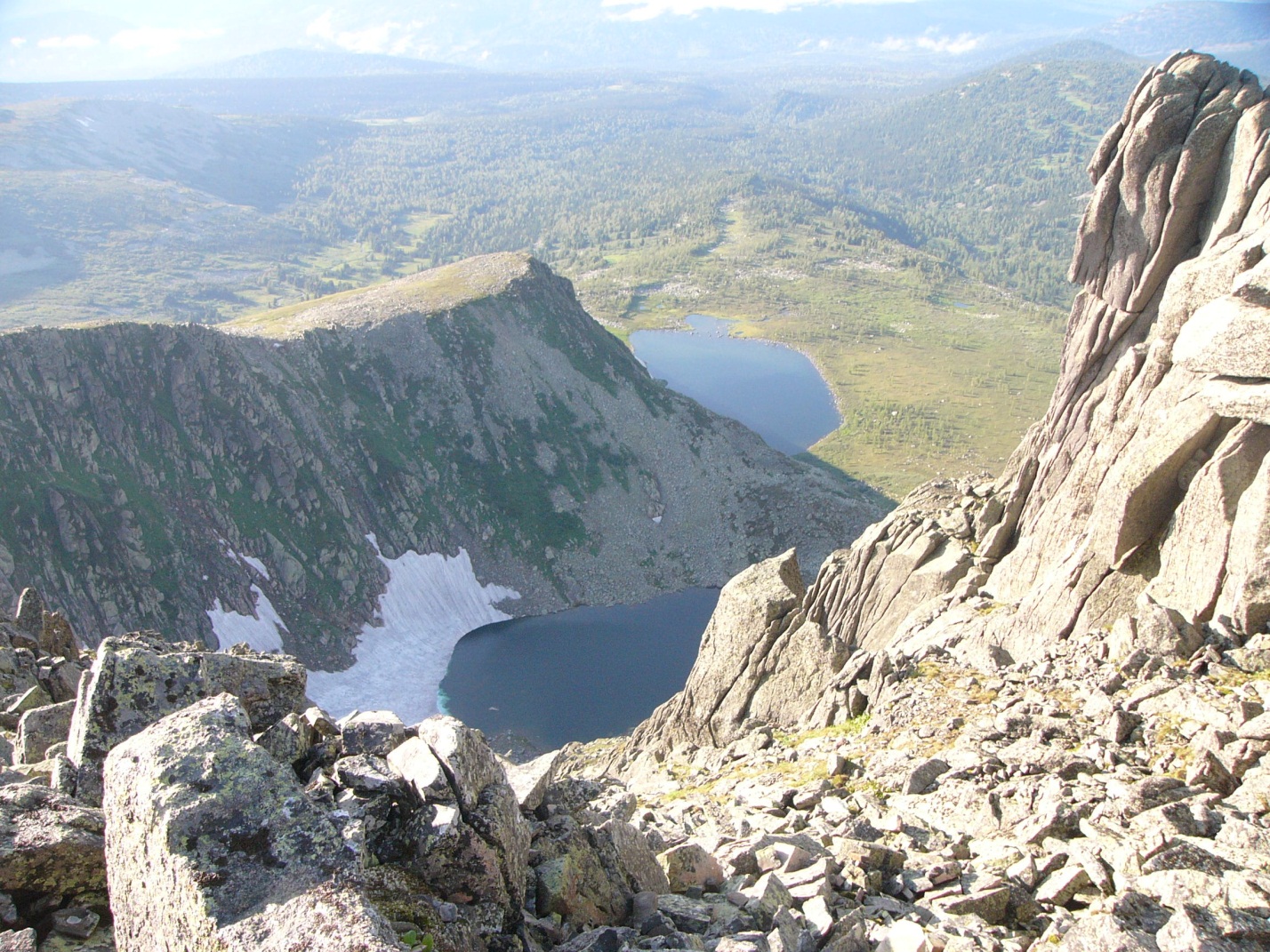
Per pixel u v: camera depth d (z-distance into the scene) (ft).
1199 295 131.64
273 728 49.65
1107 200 159.53
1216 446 118.11
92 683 52.42
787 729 152.05
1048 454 171.53
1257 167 138.92
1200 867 59.16
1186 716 89.56
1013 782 84.17
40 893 44.78
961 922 57.82
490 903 44.57
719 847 76.43
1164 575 119.24
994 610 151.74
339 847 36.58
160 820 36.32
